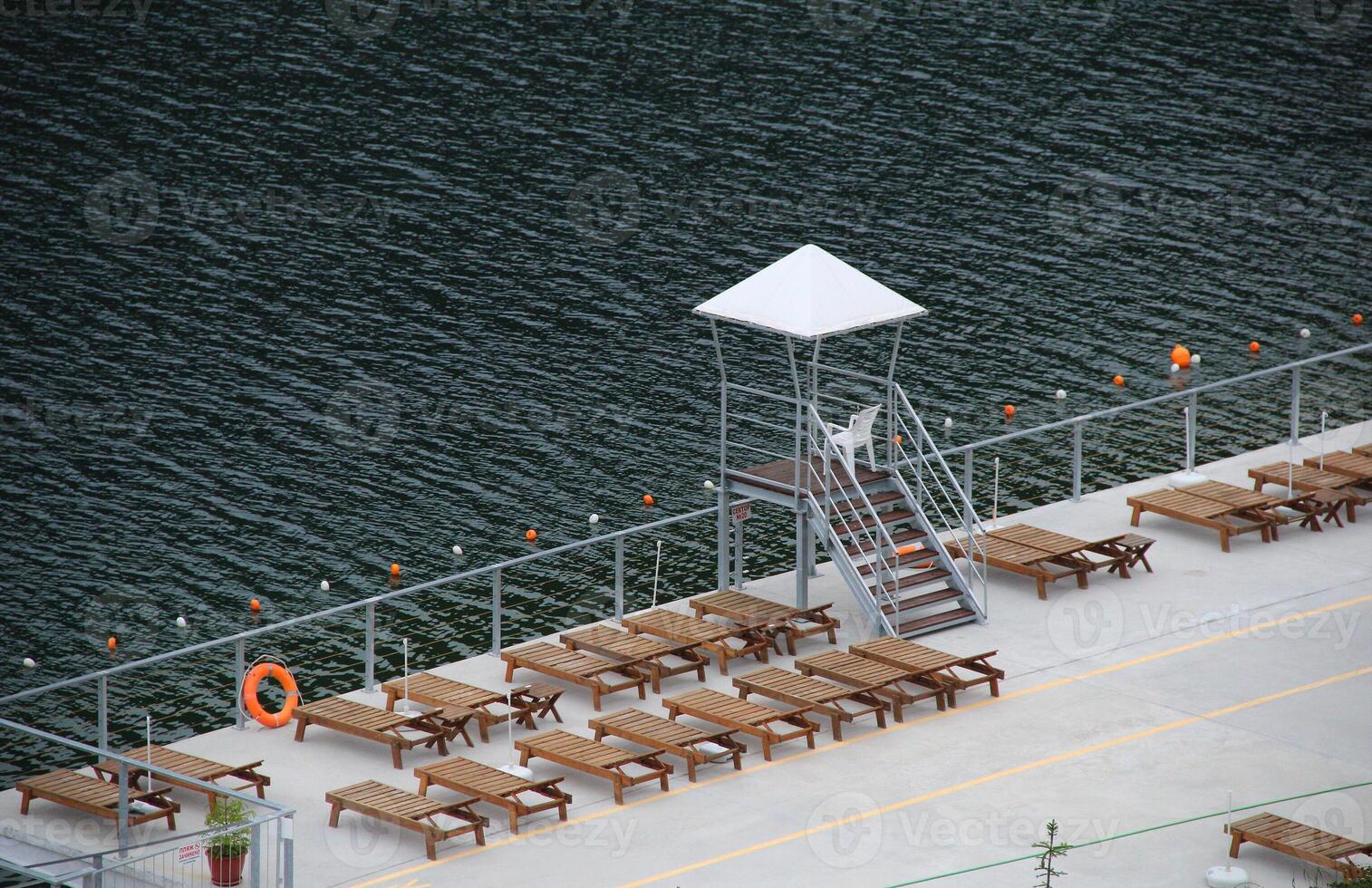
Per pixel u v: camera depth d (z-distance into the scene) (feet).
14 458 460.55
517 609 392.06
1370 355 511.40
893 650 287.48
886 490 319.47
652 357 519.60
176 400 492.95
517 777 252.62
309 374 507.71
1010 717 278.46
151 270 573.74
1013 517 354.33
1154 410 481.46
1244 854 238.89
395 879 235.81
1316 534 345.72
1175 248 587.68
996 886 231.30
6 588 401.49
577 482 449.89
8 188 631.56
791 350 302.04
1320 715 277.23
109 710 354.95
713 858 239.71
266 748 273.54
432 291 561.84
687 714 276.00
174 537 424.46
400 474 453.58
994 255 583.17
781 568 411.54
